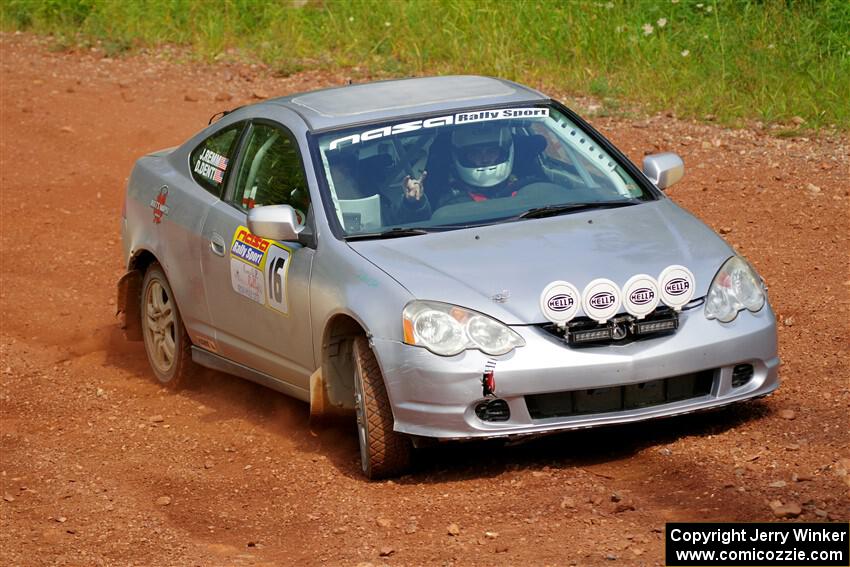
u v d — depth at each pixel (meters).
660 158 16.41
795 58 31.92
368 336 13.66
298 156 15.98
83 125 34.91
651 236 14.52
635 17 36.16
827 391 15.41
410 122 16.11
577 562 11.22
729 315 13.70
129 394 19.16
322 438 16.20
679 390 13.57
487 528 12.39
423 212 15.17
